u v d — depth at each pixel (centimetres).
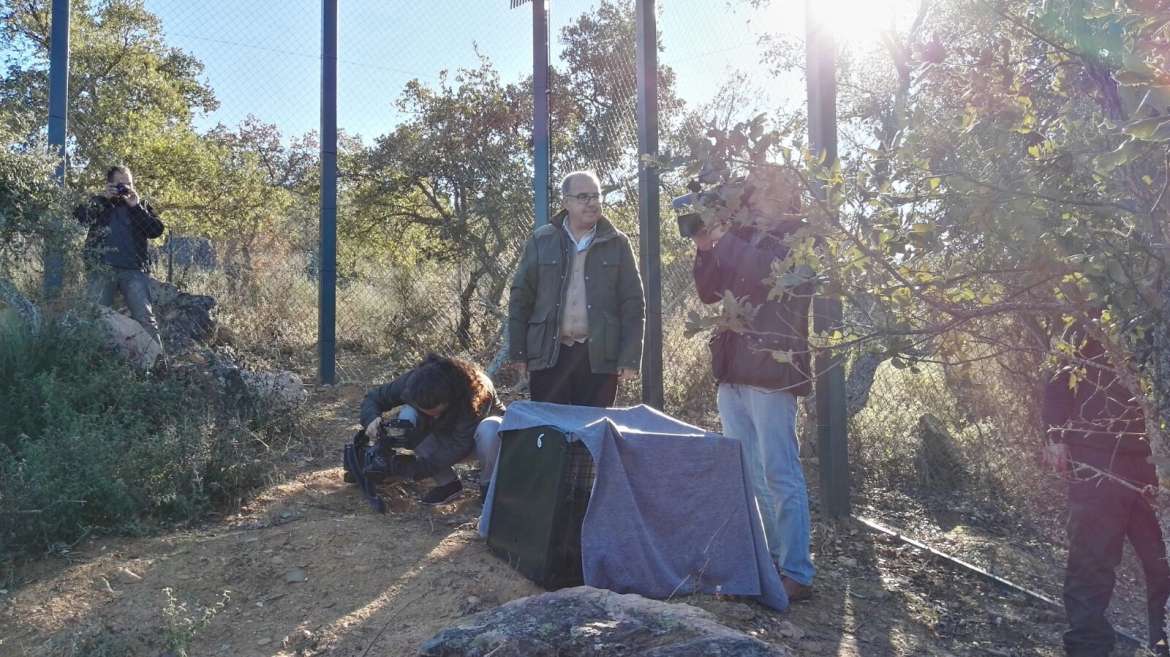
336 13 759
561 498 372
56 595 360
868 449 634
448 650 286
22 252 591
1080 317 228
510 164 838
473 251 830
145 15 1566
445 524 454
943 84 254
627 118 645
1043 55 249
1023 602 438
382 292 873
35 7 1348
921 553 493
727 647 269
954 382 596
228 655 328
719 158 230
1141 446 323
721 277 400
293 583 383
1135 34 185
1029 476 561
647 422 429
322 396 704
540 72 676
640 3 581
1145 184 221
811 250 236
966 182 210
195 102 1798
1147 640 393
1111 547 331
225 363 625
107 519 425
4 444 440
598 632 282
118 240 675
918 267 238
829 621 399
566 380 486
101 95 1411
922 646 383
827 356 512
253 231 1129
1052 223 212
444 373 468
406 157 879
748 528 389
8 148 605
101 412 511
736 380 404
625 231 647
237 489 478
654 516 378
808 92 520
